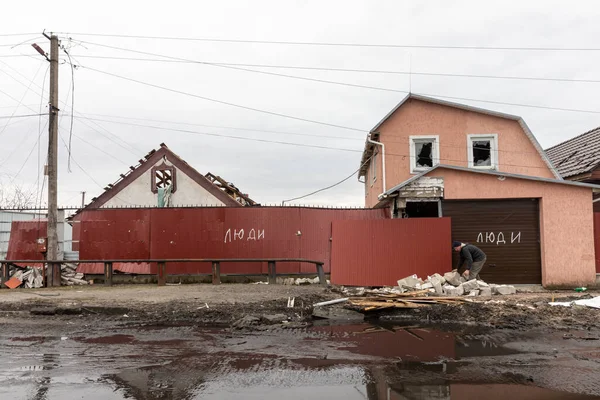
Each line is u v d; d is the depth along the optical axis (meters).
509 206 13.26
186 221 14.96
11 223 15.83
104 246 15.06
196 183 21.17
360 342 7.27
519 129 18.36
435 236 12.99
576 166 17.36
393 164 18.59
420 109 18.77
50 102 15.46
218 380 5.38
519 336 7.58
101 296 11.38
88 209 15.20
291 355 6.48
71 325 8.83
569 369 5.73
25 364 6.10
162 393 4.97
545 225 12.94
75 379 5.46
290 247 14.70
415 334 7.84
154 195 21.11
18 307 10.25
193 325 8.80
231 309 9.76
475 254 12.07
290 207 14.81
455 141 18.50
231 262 14.70
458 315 9.10
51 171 15.20
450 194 13.24
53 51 15.61
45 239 15.38
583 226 12.91
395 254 13.16
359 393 4.93
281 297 10.91
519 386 5.11
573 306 9.58
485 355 6.39
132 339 7.61
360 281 13.26
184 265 14.81
